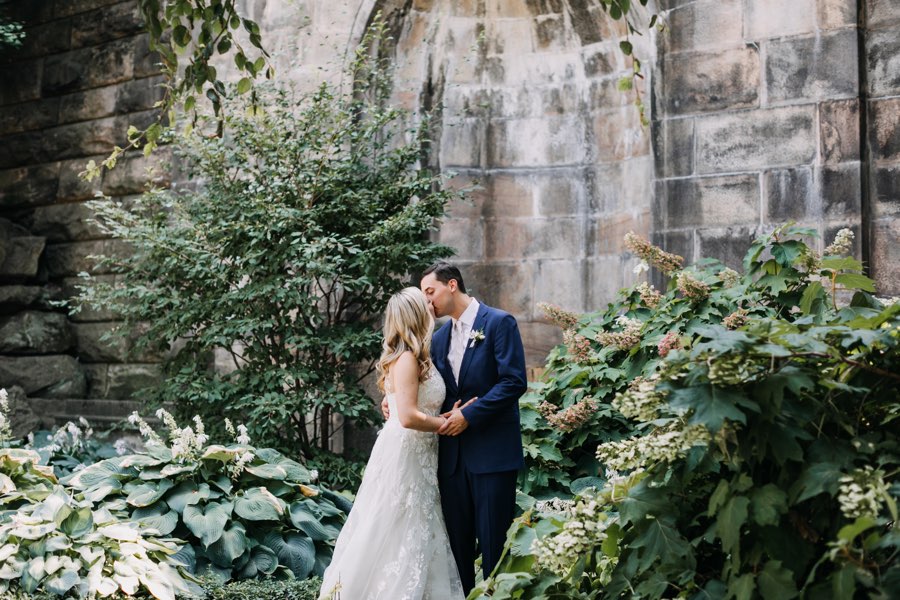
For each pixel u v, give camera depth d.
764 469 2.93
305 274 7.55
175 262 7.71
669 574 2.99
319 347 7.75
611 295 8.79
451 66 9.20
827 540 2.84
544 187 9.16
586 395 6.26
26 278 10.45
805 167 7.05
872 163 6.95
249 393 7.66
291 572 5.63
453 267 5.05
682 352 2.96
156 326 7.95
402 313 4.78
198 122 8.62
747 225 7.24
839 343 2.99
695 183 7.46
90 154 10.38
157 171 9.68
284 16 8.91
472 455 4.79
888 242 6.86
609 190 8.88
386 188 7.87
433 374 4.85
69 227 10.47
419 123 9.05
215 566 5.52
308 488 6.16
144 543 5.18
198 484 5.91
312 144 7.75
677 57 7.56
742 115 7.29
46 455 7.16
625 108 8.73
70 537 5.09
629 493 3.13
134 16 10.08
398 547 4.70
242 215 7.54
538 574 3.44
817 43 7.05
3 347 10.15
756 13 7.26
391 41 8.98
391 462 4.81
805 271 5.68
